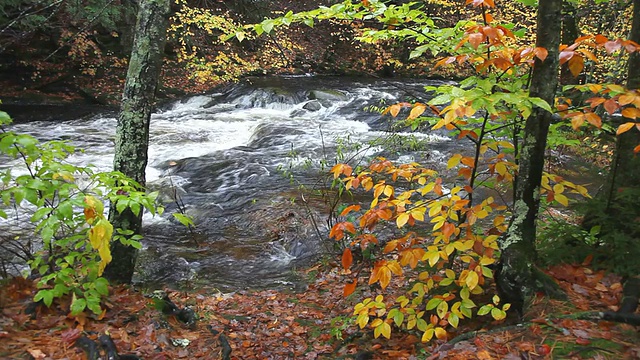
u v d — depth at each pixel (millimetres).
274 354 4293
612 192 4145
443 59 3375
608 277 3721
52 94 18750
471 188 3713
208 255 7254
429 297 4184
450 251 3311
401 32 3969
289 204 8625
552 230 4250
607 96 4578
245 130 15547
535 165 3484
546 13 3258
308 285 6129
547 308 3361
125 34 20188
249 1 21391
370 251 6242
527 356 2877
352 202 8703
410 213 3367
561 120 3773
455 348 3115
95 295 3682
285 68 22656
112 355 3162
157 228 8195
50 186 3346
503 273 3609
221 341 4027
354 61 24312
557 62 3314
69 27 18109
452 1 14688
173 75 20094
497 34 2922
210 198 9469
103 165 11695
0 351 3109
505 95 2811
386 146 11578
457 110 2771
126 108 4824
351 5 3822
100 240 3094
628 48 2588
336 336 4500
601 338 2975
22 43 17578
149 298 4551
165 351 3703
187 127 15680
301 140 13484
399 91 19469
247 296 5840
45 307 3762
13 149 3266
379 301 3627
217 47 20734
